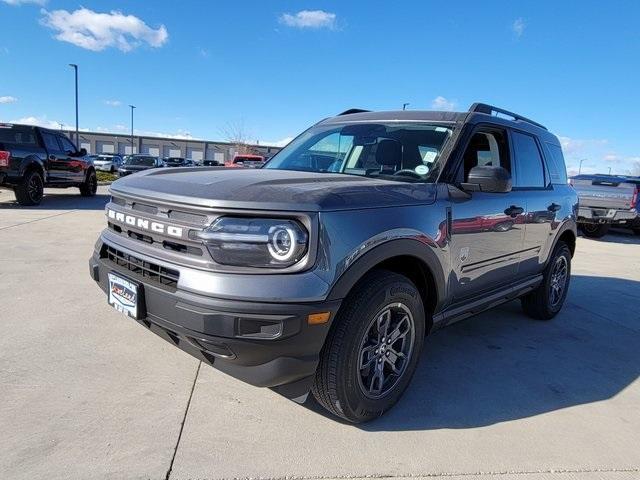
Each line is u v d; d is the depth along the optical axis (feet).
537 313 15.85
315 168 12.02
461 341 13.71
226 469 7.45
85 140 265.13
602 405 10.39
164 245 8.38
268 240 7.37
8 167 35.06
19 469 7.07
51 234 25.00
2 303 13.83
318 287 7.46
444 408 9.82
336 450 8.13
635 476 7.97
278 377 7.63
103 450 7.64
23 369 10.05
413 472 7.71
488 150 12.10
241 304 7.25
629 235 47.60
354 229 7.96
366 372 8.83
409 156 11.04
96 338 11.78
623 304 18.83
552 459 8.30
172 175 9.73
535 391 10.85
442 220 9.78
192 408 9.04
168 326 7.95
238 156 78.43
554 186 15.30
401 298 8.93
